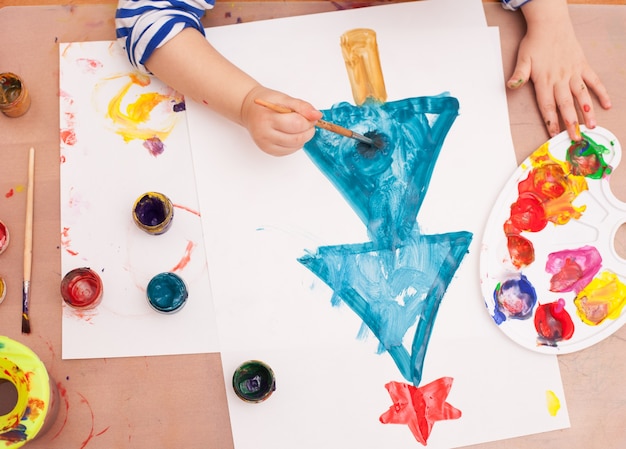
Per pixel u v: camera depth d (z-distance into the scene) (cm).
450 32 89
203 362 79
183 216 82
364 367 80
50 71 85
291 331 80
